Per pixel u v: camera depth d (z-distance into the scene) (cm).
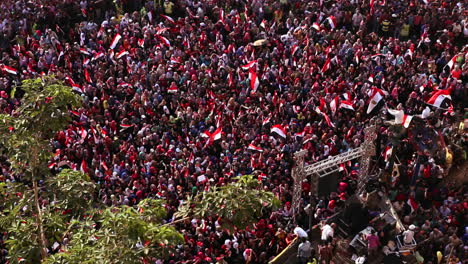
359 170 15150
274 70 19525
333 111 17175
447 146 16625
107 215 7394
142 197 15100
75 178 8775
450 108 17975
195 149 16512
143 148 16662
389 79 19375
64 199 8575
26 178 8688
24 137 8231
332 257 13888
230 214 7669
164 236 7250
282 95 18662
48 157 8538
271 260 13750
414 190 15488
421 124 15788
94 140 16888
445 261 14000
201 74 19338
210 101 18375
